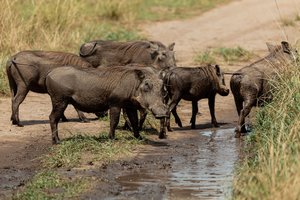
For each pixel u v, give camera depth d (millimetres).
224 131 25656
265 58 25469
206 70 25984
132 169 20422
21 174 20047
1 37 36375
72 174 19906
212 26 52812
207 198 17656
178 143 23703
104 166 20688
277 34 47281
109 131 24484
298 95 22422
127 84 22562
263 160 18719
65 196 17828
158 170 20312
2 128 25469
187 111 29109
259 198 16359
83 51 29797
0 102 29641
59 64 26266
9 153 22219
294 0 60750
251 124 26156
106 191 18250
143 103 22312
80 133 24156
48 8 41750
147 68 23031
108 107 22984
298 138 19469
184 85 25562
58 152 21734
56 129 23078
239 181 18125
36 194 17906
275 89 23938
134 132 23422
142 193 18109
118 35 44969
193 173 19969
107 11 52312
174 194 18016
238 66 38562
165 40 47094
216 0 64750
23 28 38188
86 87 22641
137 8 56438
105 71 22781
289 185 16344
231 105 30328
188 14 58406
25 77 26031
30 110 28609
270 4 61000
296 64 24578
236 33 49344
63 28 41656
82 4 47781
